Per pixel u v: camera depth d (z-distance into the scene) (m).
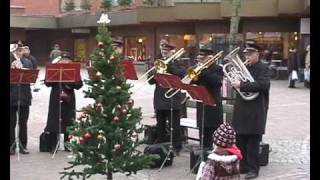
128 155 5.60
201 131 7.92
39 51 44.19
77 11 42.22
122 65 5.77
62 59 9.47
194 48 33.91
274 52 31.70
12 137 9.19
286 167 8.38
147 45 36.62
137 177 7.69
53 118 9.32
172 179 7.62
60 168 8.22
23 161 8.71
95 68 5.62
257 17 30.66
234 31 11.84
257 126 7.48
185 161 8.73
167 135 9.27
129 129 5.62
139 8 34.59
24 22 41.78
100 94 5.60
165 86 7.70
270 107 16.03
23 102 9.13
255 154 7.65
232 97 9.78
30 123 12.65
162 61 8.62
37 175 7.81
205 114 8.05
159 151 8.19
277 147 9.99
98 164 5.54
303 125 12.63
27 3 44.16
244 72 7.34
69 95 9.32
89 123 5.56
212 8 31.89
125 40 38.12
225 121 9.17
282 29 31.22
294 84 23.22
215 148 4.94
